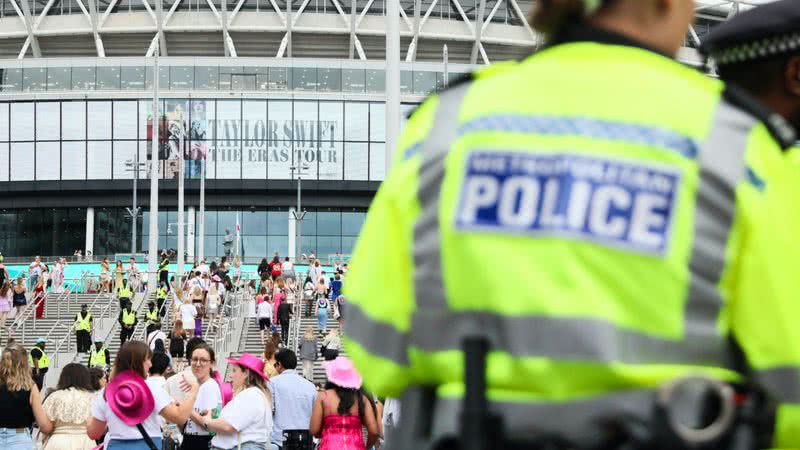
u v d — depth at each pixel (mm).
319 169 77625
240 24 87125
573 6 1875
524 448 1717
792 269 1730
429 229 1854
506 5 90125
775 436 1718
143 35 88875
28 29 87812
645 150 1734
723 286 1729
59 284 48188
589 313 1679
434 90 2002
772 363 1711
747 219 1716
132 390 8750
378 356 1955
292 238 78250
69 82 77312
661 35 1883
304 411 11508
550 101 1803
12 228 78750
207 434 10445
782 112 2123
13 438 10102
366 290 1978
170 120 77000
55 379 31438
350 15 87625
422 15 89188
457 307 1784
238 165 77188
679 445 1639
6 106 77312
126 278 45438
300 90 77938
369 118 78062
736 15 2125
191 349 10680
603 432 1675
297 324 36125
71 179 76938
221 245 78250
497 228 1755
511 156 1785
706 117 1761
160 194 77438
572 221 1710
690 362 1717
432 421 1849
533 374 1695
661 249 1700
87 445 10219
